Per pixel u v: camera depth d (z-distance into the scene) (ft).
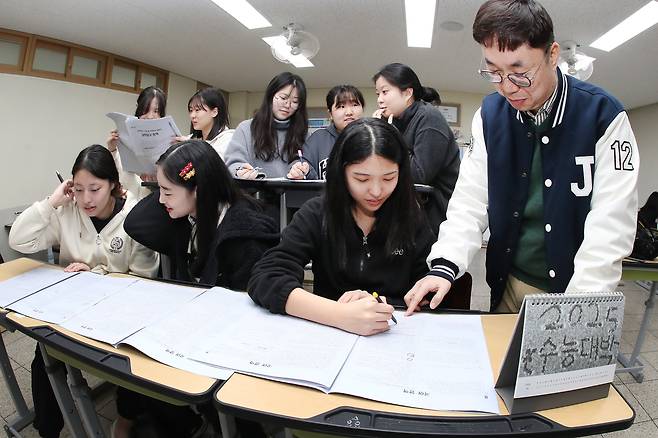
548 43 2.36
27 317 2.92
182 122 19.13
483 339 2.49
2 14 11.55
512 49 2.34
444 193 5.25
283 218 5.01
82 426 3.74
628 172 2.59
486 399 1.89
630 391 6.28
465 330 2.61
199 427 4.36
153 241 4.29
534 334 1.75
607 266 2.44
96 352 2.42
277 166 6.32
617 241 2.49
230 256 3.81
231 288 3.78
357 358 2.22
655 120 19.49
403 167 3.13
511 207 3.12
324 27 12.64
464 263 3.04
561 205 2.84
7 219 8.45
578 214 2.81
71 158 14.37
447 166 5.20
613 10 9.98
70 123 14.26
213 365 2.20
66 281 3.71
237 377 2.09
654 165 19.53
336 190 3.11
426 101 6.28
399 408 1.84
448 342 2.43
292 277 3.02
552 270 2.97
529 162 3.00
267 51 15.21
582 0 9.59
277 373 2.07
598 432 1.75
